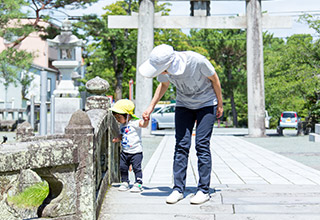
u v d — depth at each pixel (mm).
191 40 40750
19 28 18719
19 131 6855
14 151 2498
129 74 37438
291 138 17312
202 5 16453
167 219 3627
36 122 22016
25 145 2605
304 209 3916
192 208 3980
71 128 3078
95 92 5023
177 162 4305
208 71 3953
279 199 4344
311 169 7508
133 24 16594
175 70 3865
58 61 13891
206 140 4219
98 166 3975
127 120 4836
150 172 7270
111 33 30156
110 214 3799
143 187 5246
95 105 4812
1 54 17859
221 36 39656
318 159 9914
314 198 4383
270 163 8547
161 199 4406
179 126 4332
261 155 10250
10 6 18000
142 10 16500
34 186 4676
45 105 8938
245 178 6375
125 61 34031
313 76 19344
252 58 16719
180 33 35969
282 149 12539
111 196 4566
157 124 24375
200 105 4223
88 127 3102
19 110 23641
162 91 4559
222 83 40531
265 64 37812
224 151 11312
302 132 20141
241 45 38250
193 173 7148
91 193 3078
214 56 40281
